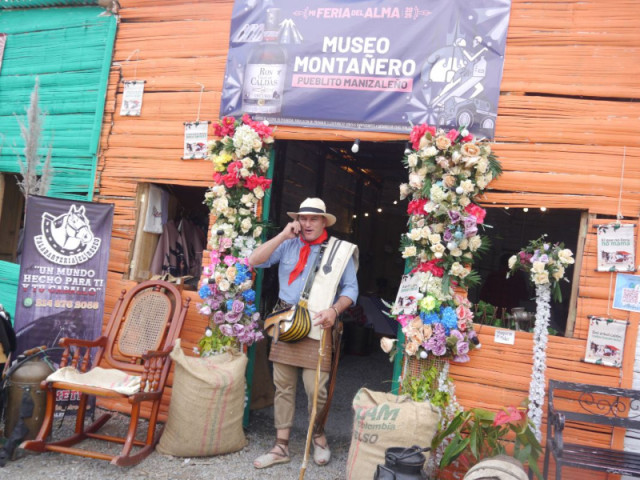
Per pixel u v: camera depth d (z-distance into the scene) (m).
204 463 3.64
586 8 3.59
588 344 3.44
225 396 3.71
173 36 4.68
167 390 4.39
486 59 3.73
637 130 3.46
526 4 3.69
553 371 3.49
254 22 4.34
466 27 3.78
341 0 4.10
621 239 3.42
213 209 4.27
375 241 9.96
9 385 3.63
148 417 4.44
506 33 3.71
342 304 3.67
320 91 4.11
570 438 3.45
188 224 5.67
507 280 5.89
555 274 3.48
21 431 3.57
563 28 3.63
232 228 4.16
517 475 2.76
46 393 3.65
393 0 3.96
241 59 4.37
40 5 5.29
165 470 3.49
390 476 2.77
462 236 3.58
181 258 5.36
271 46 4.26
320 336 3.67
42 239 4.33
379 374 6.36
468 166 3.54
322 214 3.75
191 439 3.63
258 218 4.31
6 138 5.48
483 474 2.76
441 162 3.58
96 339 3.94
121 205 4.79
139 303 4.15
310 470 3.66
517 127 3.67
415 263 3.74
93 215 4.43
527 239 8.16
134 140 4.76
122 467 3.48
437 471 3.55
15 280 5.19
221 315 4.09
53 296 4.32
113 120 4.85
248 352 4.38
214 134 4.34
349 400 5.30
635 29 3.50
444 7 3.83
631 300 3.38
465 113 3.75
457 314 3.57
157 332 4.03
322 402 3.72
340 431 4.47
